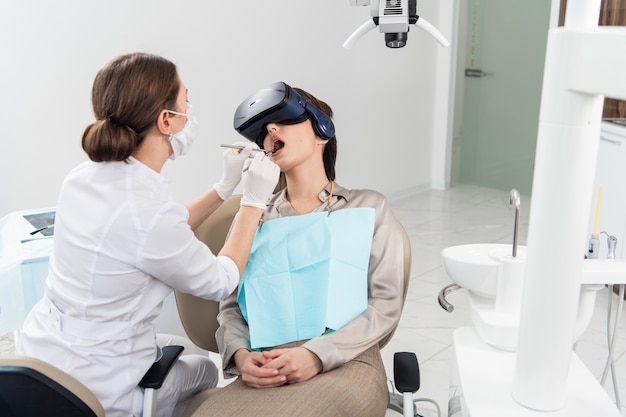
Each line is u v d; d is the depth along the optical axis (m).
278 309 1.30
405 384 1.17
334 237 1.33
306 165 1.38
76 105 2.85
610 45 0.73
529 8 4.69
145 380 1.24
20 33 2.63
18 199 2.78
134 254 1.14
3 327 1.57
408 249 1.40
